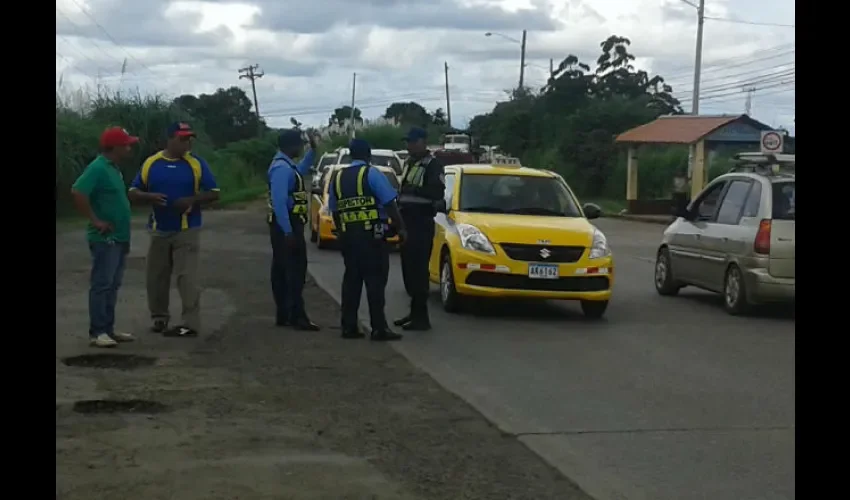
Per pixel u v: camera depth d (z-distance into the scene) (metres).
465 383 9.03
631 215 37.62
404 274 11.69
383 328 10.99
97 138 30.58
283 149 11.30
